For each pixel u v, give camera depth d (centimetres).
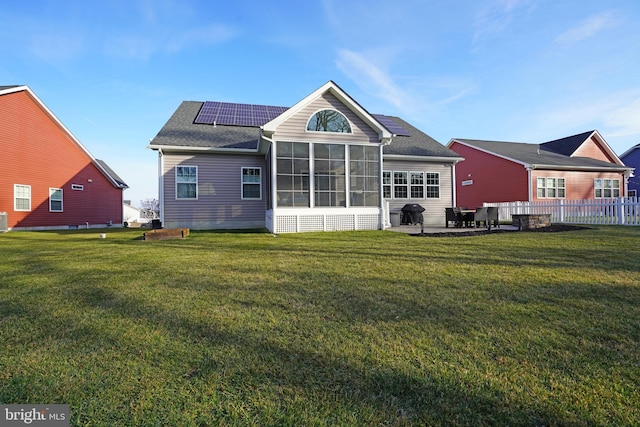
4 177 1466
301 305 321
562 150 2400
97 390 181
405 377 192
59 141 1759
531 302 325
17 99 1519
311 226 1055
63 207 1789
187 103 1742
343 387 183
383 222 1128
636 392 177
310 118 1062
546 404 168
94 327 268
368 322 276
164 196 1267
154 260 574
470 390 180
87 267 513
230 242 837
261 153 1341
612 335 248
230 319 284
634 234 897
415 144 1662
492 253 623
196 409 165
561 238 836
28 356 218
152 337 248
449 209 1277
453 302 327
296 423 155
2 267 517
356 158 1102
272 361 211
